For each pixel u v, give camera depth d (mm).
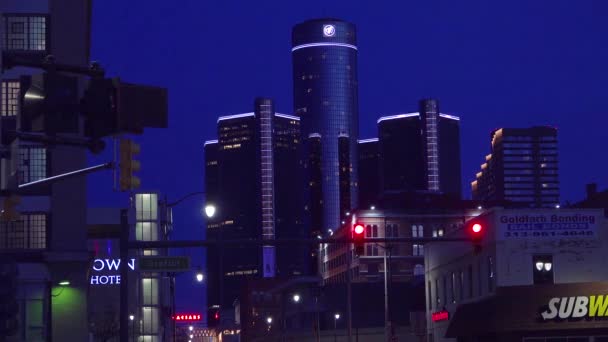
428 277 100625
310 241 42156
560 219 77188
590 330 73188
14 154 21531
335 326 152250
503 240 76750
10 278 25609
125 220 42188
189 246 41812
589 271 76750
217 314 97688
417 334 104062
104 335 107188
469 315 78812
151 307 124438
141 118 17984
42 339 68938
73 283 69688
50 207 69625
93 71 18375
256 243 41531
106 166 26375
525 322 72812
